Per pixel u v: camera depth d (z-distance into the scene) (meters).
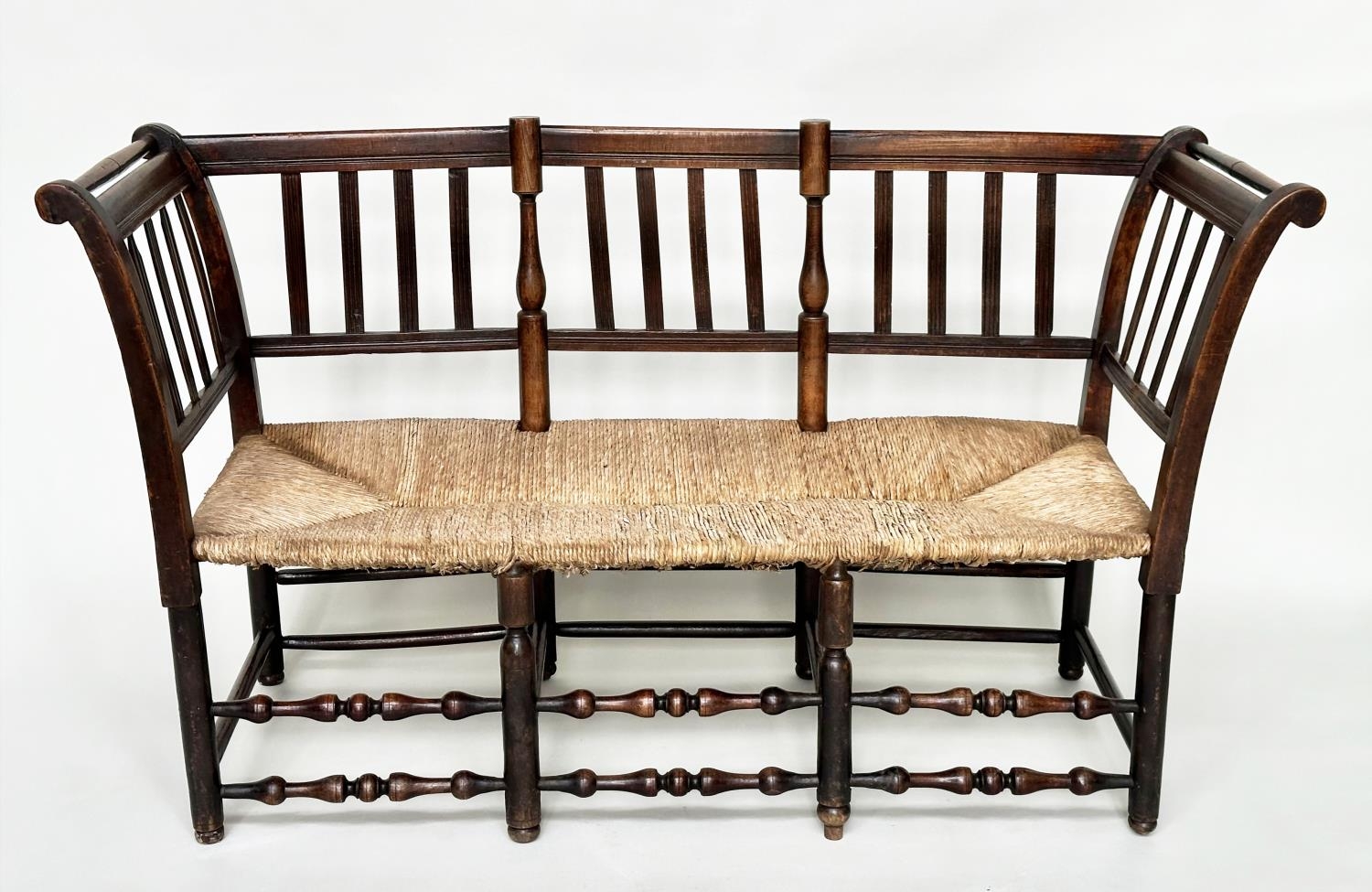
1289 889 2.21
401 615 3.04
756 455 2.55
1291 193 1.97
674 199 3.05
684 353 3.14
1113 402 3.21
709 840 2.34
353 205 2.58
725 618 3.02
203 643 2.24
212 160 2.49
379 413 3.18
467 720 2.68
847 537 2.22
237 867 2.27
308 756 2.55
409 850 2.31
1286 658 2.84
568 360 3.15
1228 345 2.08
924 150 2.54
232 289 2.56
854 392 3.17
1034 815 2.40
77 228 1.96
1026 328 3.14
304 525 2.27
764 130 2.54
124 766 2.53
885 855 2.30
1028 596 3.10
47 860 2.29
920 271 3.10
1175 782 2.48
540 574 2.66
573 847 2.32
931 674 2.81
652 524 2.27
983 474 2.52
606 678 2.78
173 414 2.17
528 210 2.57
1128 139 2.49
